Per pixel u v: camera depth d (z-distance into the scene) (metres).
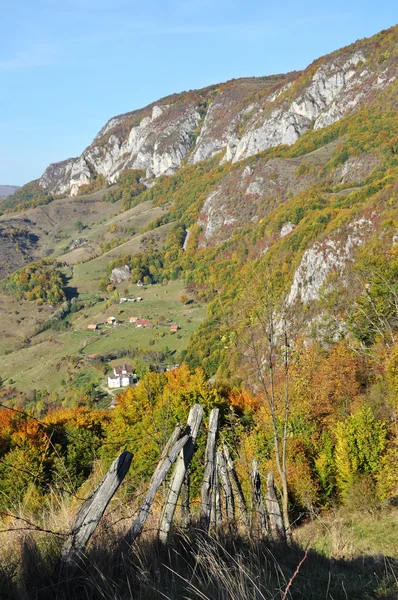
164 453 4.06
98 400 96.25
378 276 30.55
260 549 4.45
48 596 3.03
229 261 164.12
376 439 15.87
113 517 4.59
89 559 3.21
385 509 13.13
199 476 11.35
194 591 3.09
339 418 21.64
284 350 10.23
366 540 7.90
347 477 15.20
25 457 11.49
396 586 3.71
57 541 3.68
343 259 63.94
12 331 176.62
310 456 17.06
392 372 19.31
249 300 10.24
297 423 13.23
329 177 177.88
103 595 2.93
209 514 4.48
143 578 3.24
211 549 3.83
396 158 159.50
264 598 3.02
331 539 5.98
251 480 5.67
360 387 25.11
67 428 26.38
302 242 86.88
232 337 10.45
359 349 28.55
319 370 23.19
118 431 19.47
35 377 120.25
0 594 2.89
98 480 5.98
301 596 3.43
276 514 5.53
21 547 3.36
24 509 5.05
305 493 13.09
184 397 20.45
